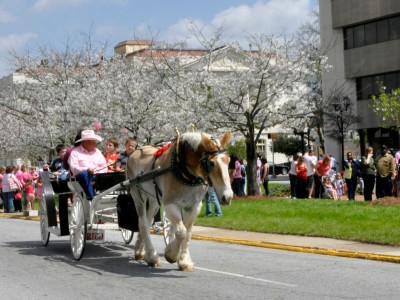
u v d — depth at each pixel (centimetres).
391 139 4722
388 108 4269
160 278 1012
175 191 1027
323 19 5081
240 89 2798
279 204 2152
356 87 4981
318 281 966
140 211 1148
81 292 916
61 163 1532
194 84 2984
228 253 1318
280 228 1623
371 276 1008
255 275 1028
